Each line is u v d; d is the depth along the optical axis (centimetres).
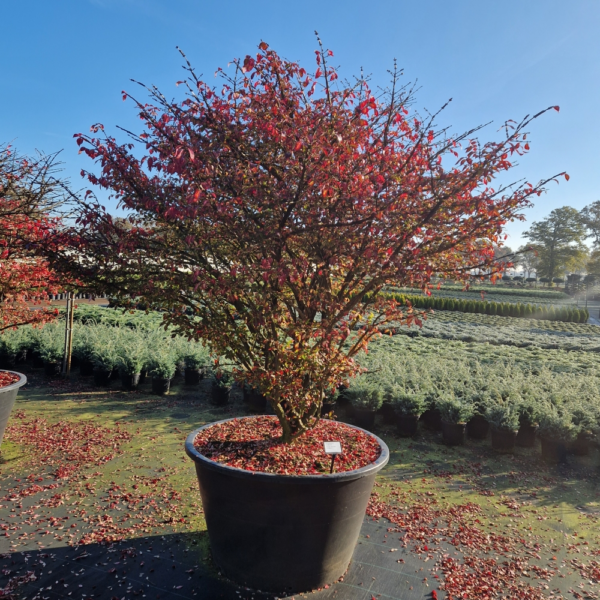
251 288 300
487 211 280
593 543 382
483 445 632
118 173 296
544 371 842
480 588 313
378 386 685
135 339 948
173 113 292
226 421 404
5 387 471
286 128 270
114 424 639
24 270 501
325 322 317
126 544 351
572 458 591
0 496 420
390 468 536
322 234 295
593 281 5616
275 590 304
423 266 279
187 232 302
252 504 292
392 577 324
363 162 291
